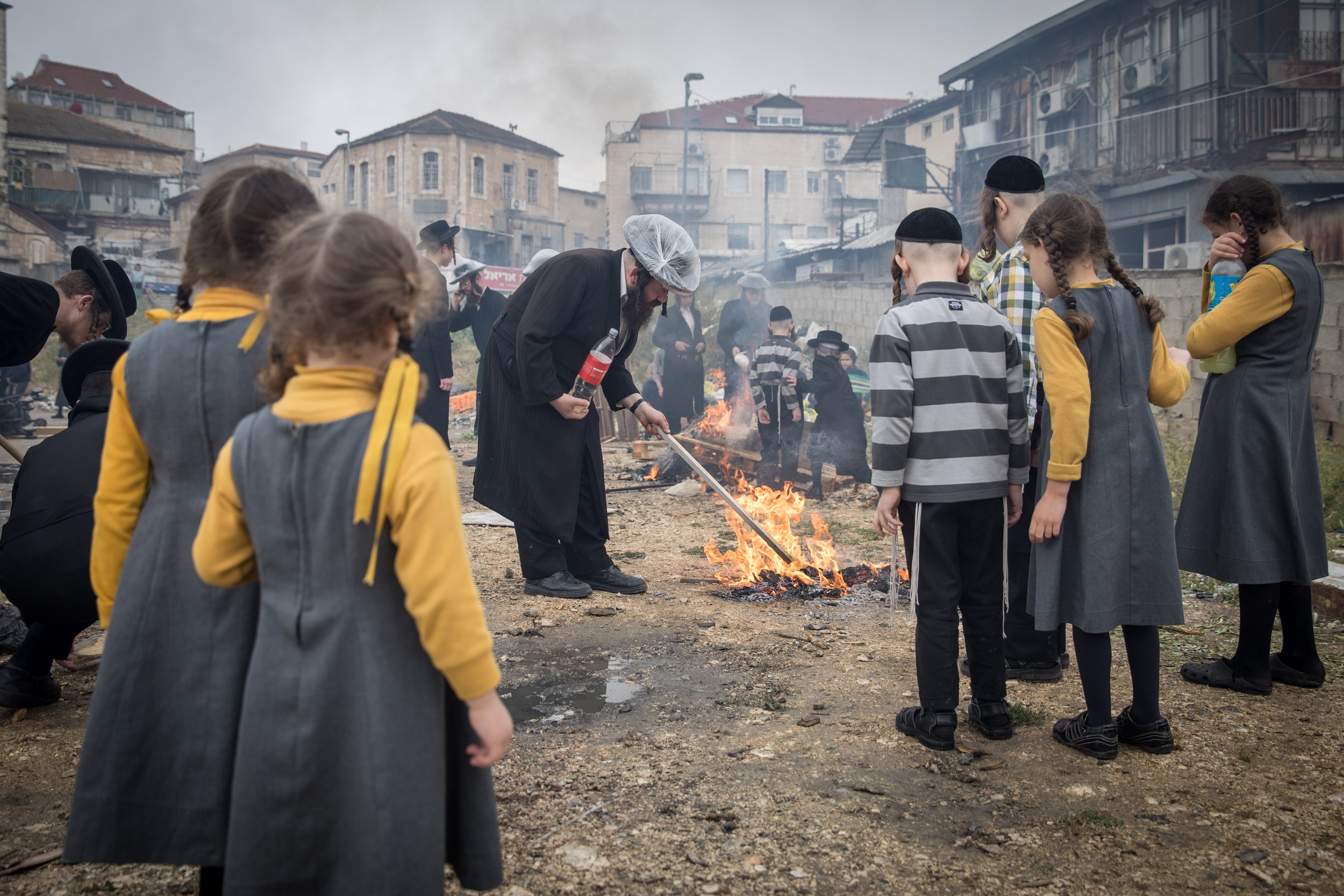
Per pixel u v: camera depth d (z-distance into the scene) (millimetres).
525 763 2906
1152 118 20984
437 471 1507
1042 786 2758
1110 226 21359
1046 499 2896
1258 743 3033
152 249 49875
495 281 26734
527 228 50906
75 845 1680
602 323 4719
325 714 1501
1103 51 22953
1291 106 19031
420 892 1502
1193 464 3549
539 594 4895
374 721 1503
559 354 4742
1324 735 3088
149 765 1699
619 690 3588
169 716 1696
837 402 7945
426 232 8508
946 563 3002
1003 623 3287
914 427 2969
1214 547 3463
